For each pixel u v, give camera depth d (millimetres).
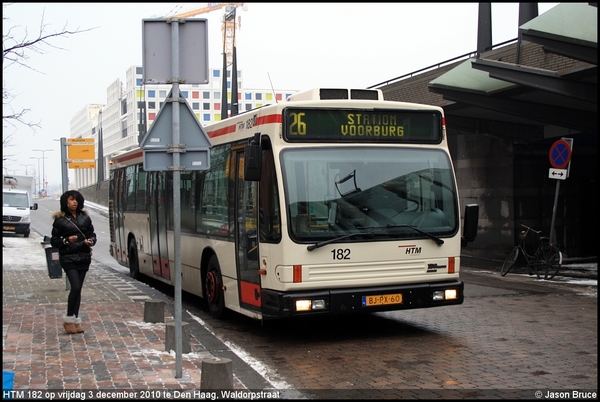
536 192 19297
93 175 136125
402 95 21453
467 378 6719
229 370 5906
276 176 8242
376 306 8320
